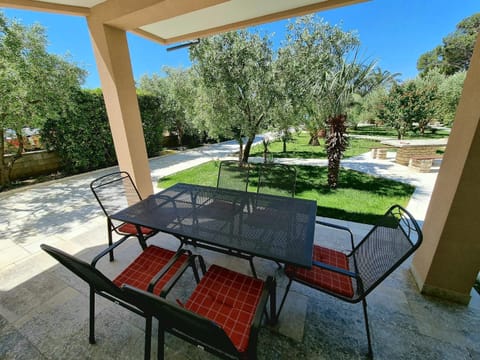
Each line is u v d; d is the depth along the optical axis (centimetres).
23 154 505
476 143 125
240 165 244
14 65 346
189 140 1091
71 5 213
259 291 124
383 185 423
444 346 126
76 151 543
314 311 150
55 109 434
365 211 308
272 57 454
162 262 149
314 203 183
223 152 879
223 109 489
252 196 200
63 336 137
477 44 127
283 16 238
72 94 482
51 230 279
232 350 85
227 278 132
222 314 111
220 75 453
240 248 123
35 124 409
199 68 467
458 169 135
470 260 143
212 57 444
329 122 404
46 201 382
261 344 128
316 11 225
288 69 436
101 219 309
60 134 519
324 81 426
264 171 235
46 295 170
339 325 140
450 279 151
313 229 142
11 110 366
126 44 248
